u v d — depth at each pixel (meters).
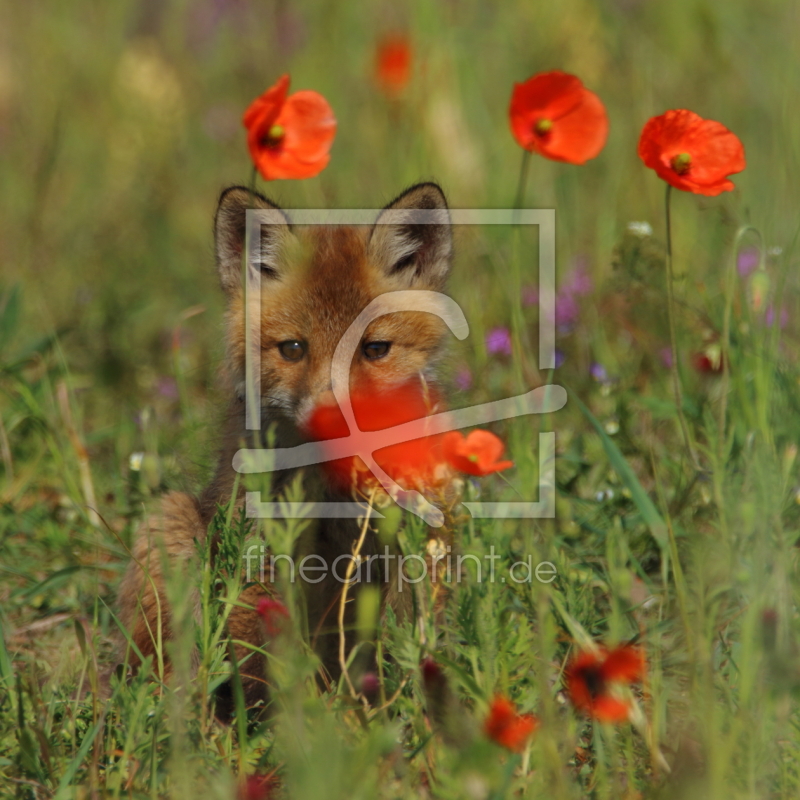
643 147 6.34
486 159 14.68
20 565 8.57
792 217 9.98
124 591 7.62
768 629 4.70
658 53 15.74
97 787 4.97
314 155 6.46
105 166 17.53
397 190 13.22
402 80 14.49
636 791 4.88
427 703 5.09
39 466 9.84
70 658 7.09
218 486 7.53
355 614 7.16
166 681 6.95
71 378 11.20
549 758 4.55
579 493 8.88
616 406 9.45
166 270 15.71
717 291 10.95
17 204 16.52
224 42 19.92
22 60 19.16
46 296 13.98
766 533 5.23
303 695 4.98
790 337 9.37
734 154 6.25
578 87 6.97
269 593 6.06
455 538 6.16
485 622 5.23
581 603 6.05
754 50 14.65
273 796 4.98
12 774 5.26
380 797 4.88
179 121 18.31
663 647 6.30
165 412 11.30
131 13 21.25
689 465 8.08
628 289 9.67
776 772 4.82
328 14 18.89
